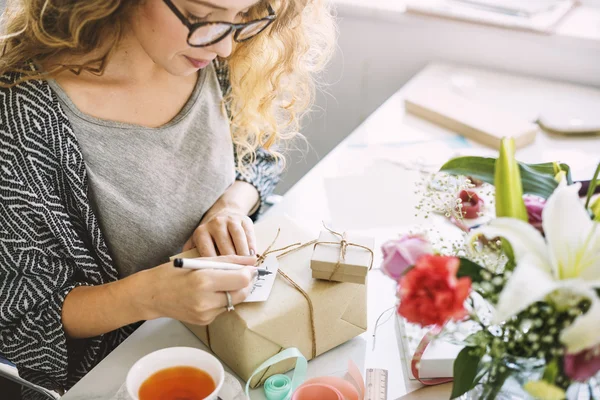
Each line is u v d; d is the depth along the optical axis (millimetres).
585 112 1444
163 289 844
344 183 1243
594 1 1701
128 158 1011
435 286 540
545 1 1693
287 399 808
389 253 615
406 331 885
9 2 993
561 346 576
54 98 920
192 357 748
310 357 866
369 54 1822
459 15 1654
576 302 553
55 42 894
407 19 1711
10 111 894
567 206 571
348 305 867
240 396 802
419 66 1781
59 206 942
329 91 1920
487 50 1674
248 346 804
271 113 1203
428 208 1154
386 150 1353
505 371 640
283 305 820
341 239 880
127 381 711
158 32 858
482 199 1062
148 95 1029
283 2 1078
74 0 864
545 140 1374
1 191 891
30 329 918
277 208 1174
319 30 1191
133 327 1050
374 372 838
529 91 1556
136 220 1039
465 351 658
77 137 955
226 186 1172
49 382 965
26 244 919
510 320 617
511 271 633
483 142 1366
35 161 908
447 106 1452
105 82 986
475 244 707
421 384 829
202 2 812
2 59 941
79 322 918
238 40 935
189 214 1107
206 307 807
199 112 1103
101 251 1009
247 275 827
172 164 1067
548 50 1599
